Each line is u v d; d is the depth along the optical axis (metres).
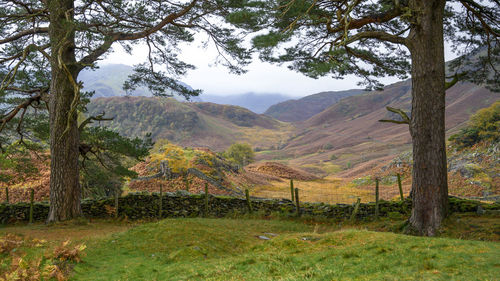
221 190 30.91
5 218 18.56
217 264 7.96
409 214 15.36
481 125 45.31
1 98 17.77
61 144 16.73
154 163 32.81
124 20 17.50
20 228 15.80
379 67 17.06
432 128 12.05
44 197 23.88
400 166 44.81
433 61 12.16
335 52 13.20
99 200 19.08
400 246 7.09
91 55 17.14
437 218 11.73
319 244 8.76
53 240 11.72
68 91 16.84
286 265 7.01
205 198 18.59
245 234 12.24
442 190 11.92
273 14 13.38
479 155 41.34
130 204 18.95
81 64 15.62
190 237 10.62
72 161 16.98
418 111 12.29
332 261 6.79
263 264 7.33
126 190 29.50
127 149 19.05
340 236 9.03
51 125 16.95
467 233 10.98
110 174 25.58
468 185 36.16
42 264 7.64
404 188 36.09
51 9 15.88
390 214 15.72
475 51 17.44
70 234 14.00
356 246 7.73
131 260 8.95
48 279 6.95
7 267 7.31
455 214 13.45
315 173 123.25
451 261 5.71
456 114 168.38
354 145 186.62
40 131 20.58
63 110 16.77
